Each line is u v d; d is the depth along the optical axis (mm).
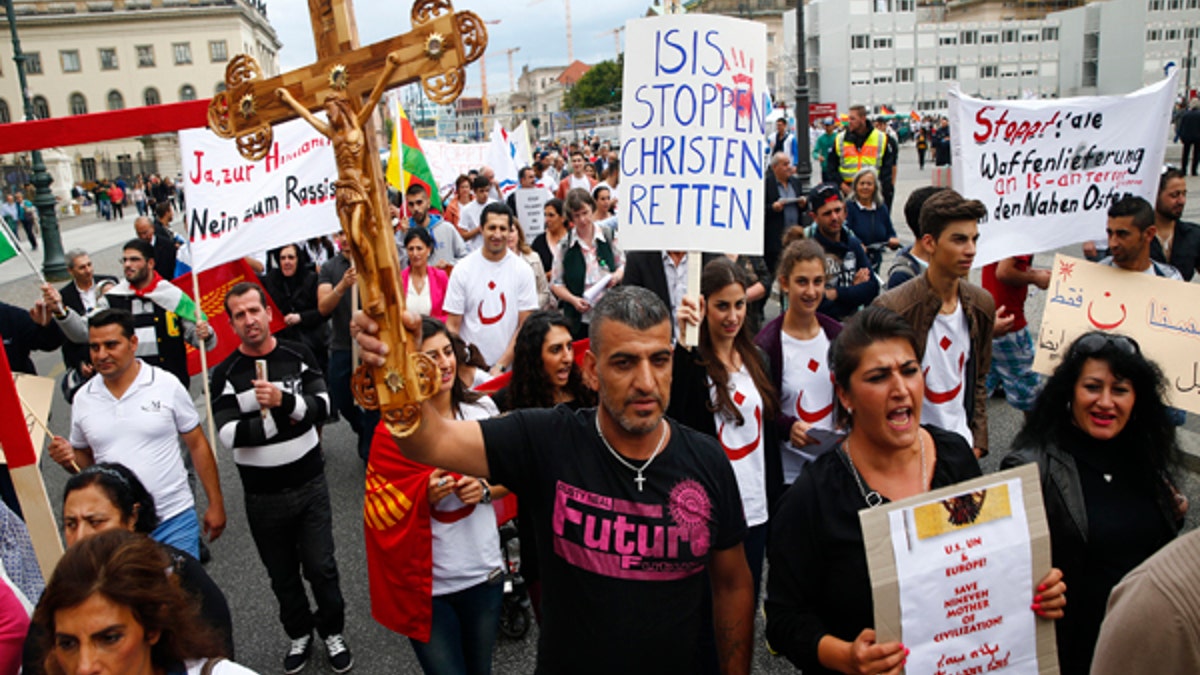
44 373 10992
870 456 2398
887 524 2168
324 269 6855
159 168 60094
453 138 69875
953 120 4934
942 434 2502
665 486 2232
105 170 59000
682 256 5594
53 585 1935
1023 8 66812
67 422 8562
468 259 6129
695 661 2242
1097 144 5133
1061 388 2643
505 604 4336
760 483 3723
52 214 19156
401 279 1833
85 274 6668
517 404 3848
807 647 2258
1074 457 2633
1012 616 2244
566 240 7516
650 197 3867
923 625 2172
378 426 3307
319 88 1805
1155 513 2609
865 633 2152
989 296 3930
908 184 24969
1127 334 4438
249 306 4129
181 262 11281
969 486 2232
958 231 3674
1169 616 1550
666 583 2203
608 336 2152
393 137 9258
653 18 3842
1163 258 5301
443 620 3293
